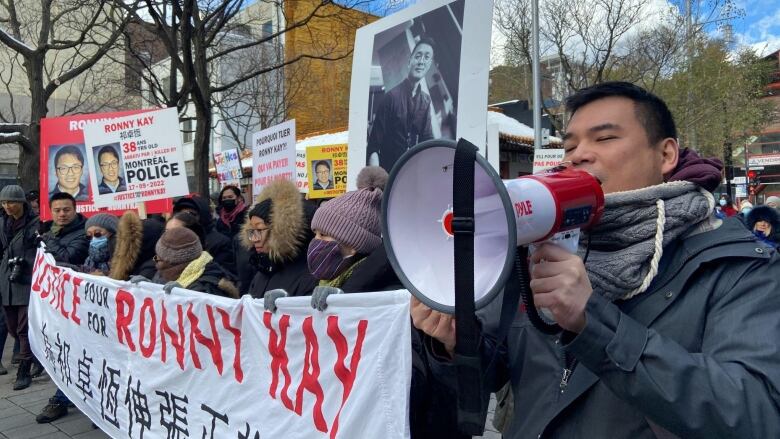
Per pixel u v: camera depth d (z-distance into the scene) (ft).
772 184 134.21
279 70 61.93
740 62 65.62
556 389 4.05
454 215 2.93
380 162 11.16
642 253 3.62
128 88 55.57
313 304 5.92
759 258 3.47
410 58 10.41
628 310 3.76
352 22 34.50
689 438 3.04
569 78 50.72
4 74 66.18
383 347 5.17
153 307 9.18
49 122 19.26
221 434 7.61
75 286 12.15
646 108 4.06
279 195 9.98
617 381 3.16
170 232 10.99
